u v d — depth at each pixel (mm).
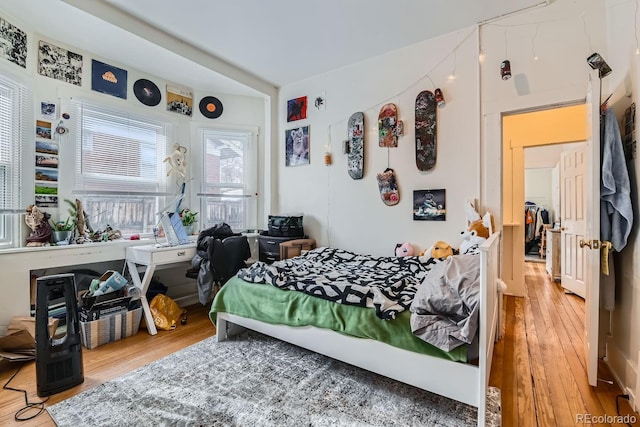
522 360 2215
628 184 1832
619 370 1931
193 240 3389
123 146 3271
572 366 2131
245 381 1947
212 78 3529
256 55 3281
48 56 2736
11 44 2451
